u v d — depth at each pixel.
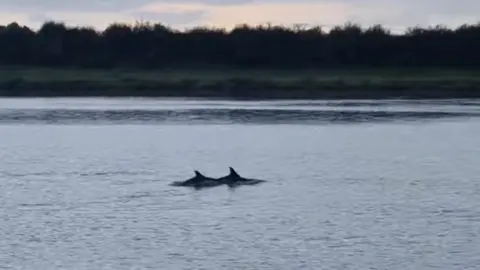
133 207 82.31
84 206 83.06
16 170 107.06
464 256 64.81
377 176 102.12
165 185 94.75
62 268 62.28
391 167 110.25
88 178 100.19
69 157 120.94
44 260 64.25
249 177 101.00
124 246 67.94
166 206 82.62
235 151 128.62
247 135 150.38
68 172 105.31
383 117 180.50
